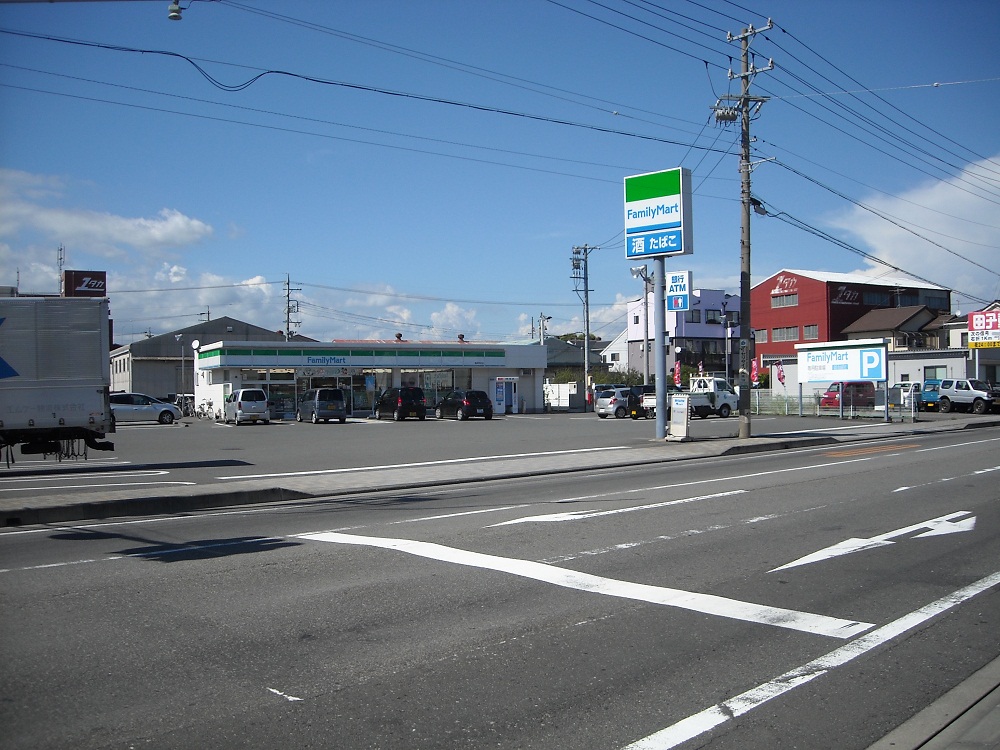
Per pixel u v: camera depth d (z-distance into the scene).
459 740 4.43
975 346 50.69
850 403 42.53
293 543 9.82
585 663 5.61
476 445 26.17
